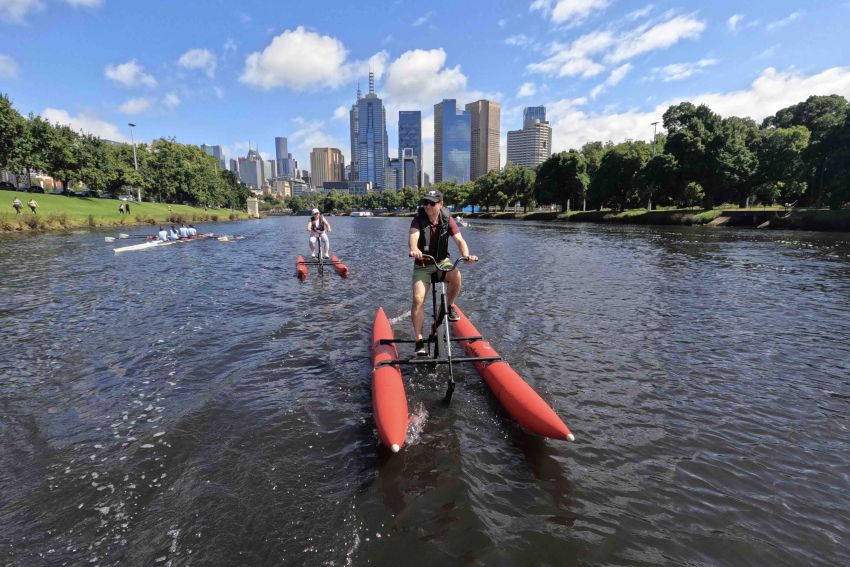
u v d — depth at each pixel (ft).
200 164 301.02
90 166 177.37
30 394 15.24
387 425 11.59
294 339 21.33
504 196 256.32
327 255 48.52
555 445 11.95
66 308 28.04
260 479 10.36
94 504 9.55
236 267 48.65
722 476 10.68
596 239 90.33
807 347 20.66
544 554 8.25
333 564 7.93
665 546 8.48
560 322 24.82
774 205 169.78
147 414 13.67
